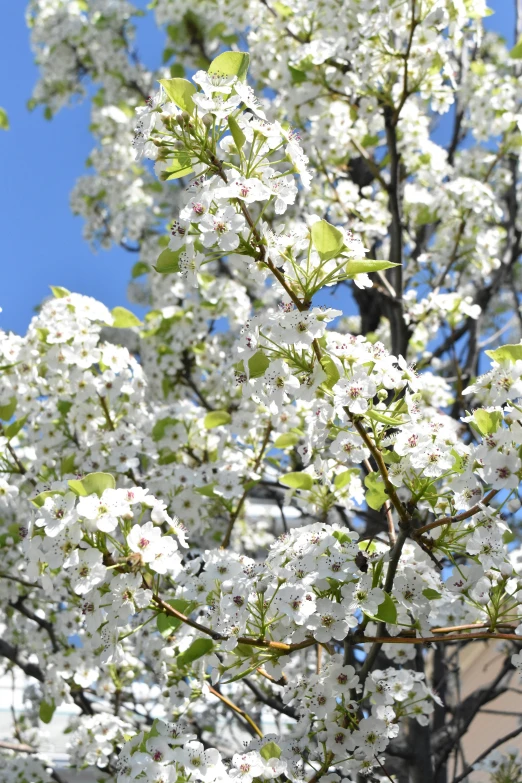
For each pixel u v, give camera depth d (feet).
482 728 33.45
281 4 21.13
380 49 18.06
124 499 10.27
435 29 17.28
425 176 22.47
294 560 10.75
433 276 22.29
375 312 25.66
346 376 10.32
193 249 9.81
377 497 11.48
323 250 9.53
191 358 22.12
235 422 16.62
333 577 10.46
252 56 23.12
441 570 12.09
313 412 11.07
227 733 22.59
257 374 10.28
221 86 9.62
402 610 11.71
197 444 18.80
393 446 11.02
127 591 10.20
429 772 16.42
